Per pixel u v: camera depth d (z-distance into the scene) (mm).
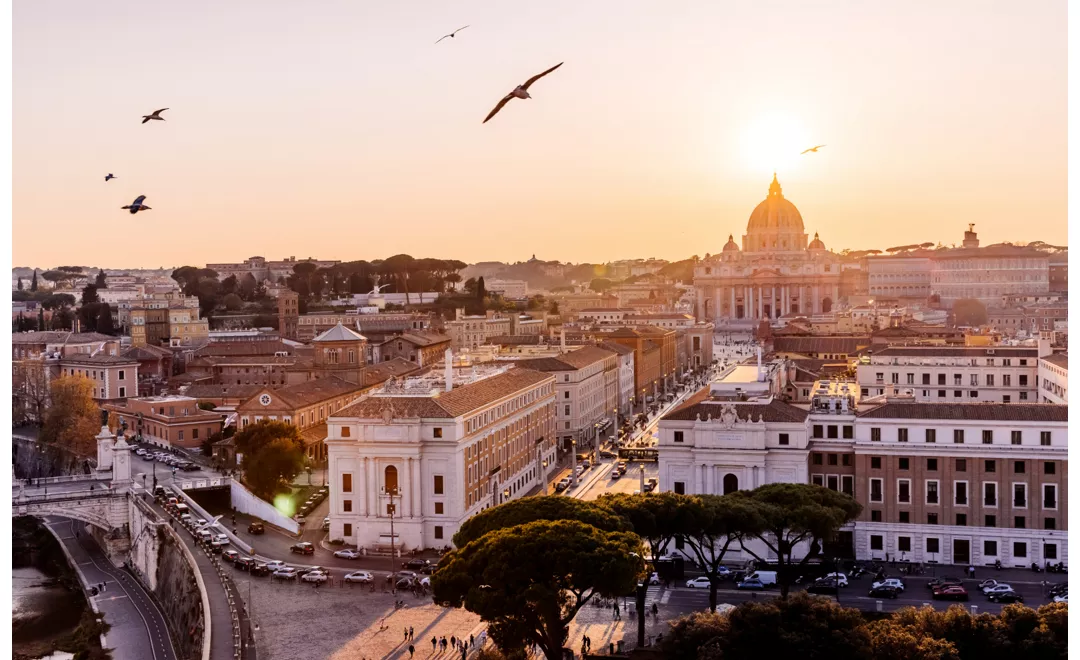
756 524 145875
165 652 172125
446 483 196000
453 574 129125
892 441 185750
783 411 189875
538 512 143000
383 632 154250
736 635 122062
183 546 190625
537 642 129000
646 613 157250
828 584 166125
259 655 145375
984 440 181875
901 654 116688
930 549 184125
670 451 192375
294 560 192625
